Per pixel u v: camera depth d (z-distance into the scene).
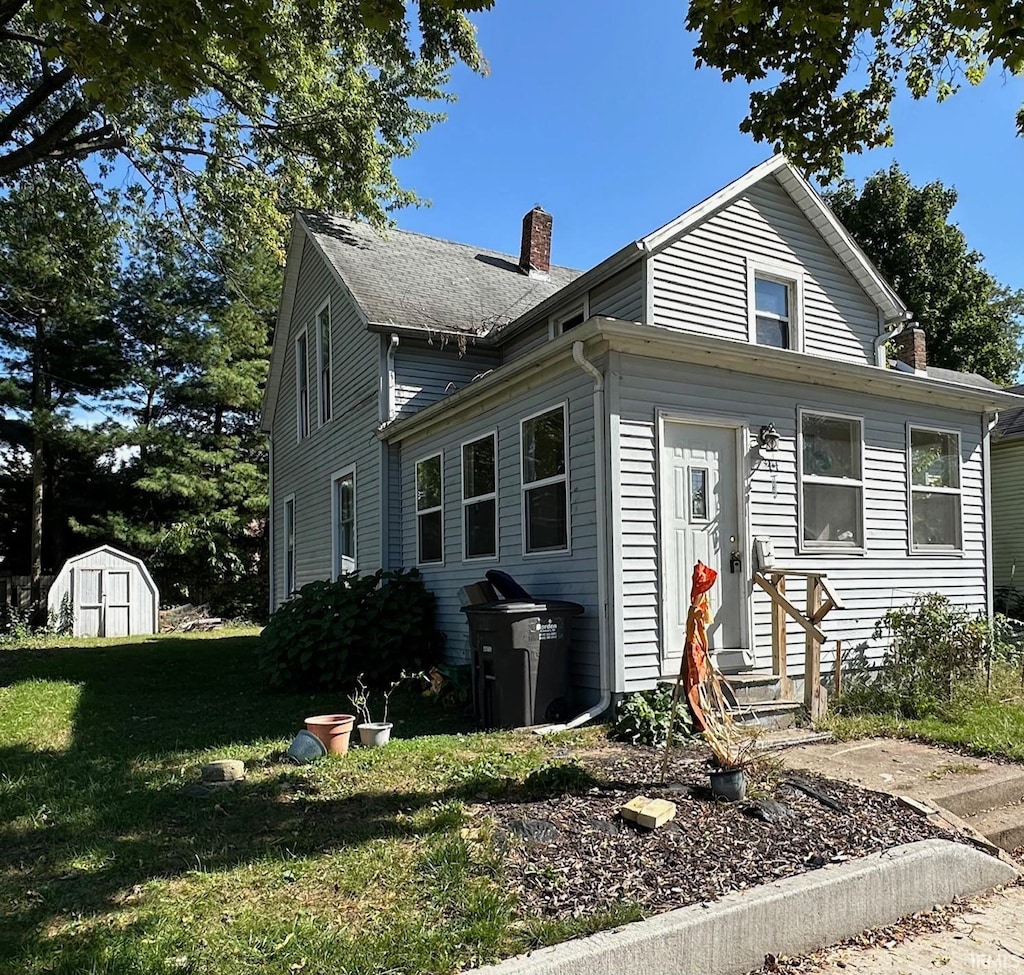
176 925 3.06
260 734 6.62
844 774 5.34
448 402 9.09
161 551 22.89
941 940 3.45
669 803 4.21
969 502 9.88
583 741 5.99
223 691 9.30
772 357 7.53
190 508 24.39
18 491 25.11
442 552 9.87
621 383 6.91
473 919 3.06
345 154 13.42
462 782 4.89
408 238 14.84
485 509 8.92
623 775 4.97
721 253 9.37
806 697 6.84
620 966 2.82
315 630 9.39
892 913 3.62
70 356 24.09
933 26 5.99
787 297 10.02
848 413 8.63
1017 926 3.61
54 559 25.03
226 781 5.06
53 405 23.53
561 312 10.19
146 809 4.50
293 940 2.93
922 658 7.94
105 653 14.08
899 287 24.55
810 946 3.32
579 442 7.22
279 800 4.64
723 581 7.45
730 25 5.52
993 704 7.59
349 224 14.58
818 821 4.19
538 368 7.69
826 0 4.57
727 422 7.57
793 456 8.09
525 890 3.33
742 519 7.61
